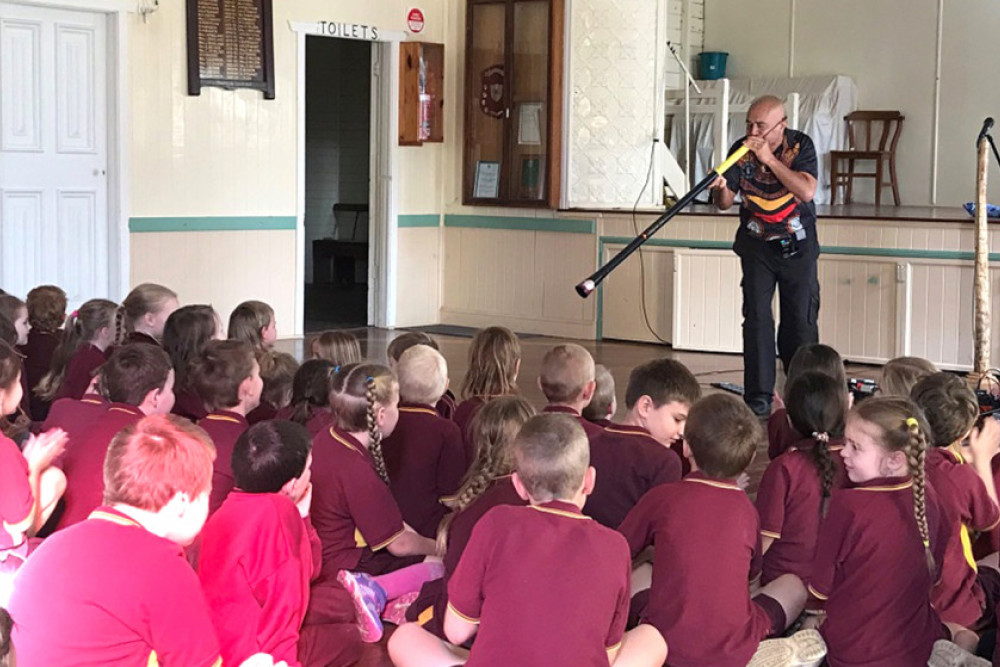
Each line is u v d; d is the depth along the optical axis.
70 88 7.91
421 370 3.77
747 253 6.24
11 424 3.81
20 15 7.64
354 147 13.19
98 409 3.56
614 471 3.37
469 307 10.06
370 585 3.24
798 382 3.39
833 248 8.07
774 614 3.07
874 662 2.83
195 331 4.27
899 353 7.86
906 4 12.40
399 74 9.64
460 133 10.02
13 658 1.64
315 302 11.40
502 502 2.85
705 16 13.61
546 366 3.70
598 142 9.50
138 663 2.23
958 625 3.19
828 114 12.41
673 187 10.09
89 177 8.04
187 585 2.28
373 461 3.35
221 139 8.63
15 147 7.70
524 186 9.63
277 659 2.78
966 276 7.62
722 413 2.85
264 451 2.81
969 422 3.32
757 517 2.89
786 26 13.15
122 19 7.99
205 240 8.62
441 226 10.16
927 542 2.79
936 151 12.29
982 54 12.00
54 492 3.03
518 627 2.37
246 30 8.62
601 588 2.40
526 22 9.51
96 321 4.45
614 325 9.21
